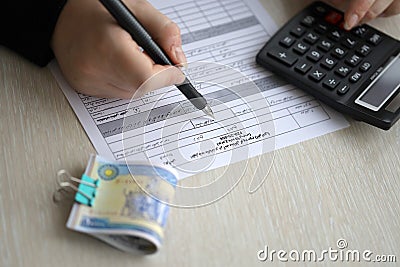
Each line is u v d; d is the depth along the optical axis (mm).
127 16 597
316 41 680
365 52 672
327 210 570
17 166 563
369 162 612
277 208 563
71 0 641
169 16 720
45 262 505
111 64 601
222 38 707
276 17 739
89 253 514
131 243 517
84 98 625
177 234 533
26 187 549
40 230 522
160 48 619
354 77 649
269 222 553
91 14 628
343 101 632
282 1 757
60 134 591
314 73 652
